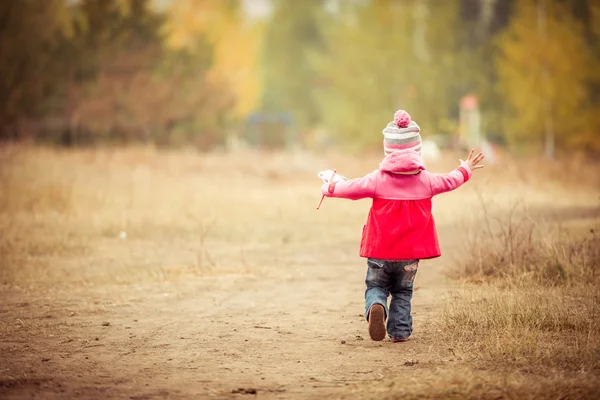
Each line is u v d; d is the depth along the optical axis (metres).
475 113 46.00
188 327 8.68
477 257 11.73
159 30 45.94
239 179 29.28
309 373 6.73
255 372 6.80
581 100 39.06
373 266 7.73
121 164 31.22
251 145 69.88
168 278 11.84
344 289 10.98
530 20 40.03
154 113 44.41
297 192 25.28
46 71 41.38
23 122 40.94
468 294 9.78
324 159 38.12
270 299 10.32
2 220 17.47
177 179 28.11
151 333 8.40
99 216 18.61
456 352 7.18
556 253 10.98
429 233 7.67
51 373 6.81
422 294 10.28
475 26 58.72
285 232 16.89
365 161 32.81
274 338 8.11
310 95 102.94
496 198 21.62
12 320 9.07
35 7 40.81
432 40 52.62
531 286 10.04
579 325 8.01
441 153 35.62
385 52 53.41
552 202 20.78
